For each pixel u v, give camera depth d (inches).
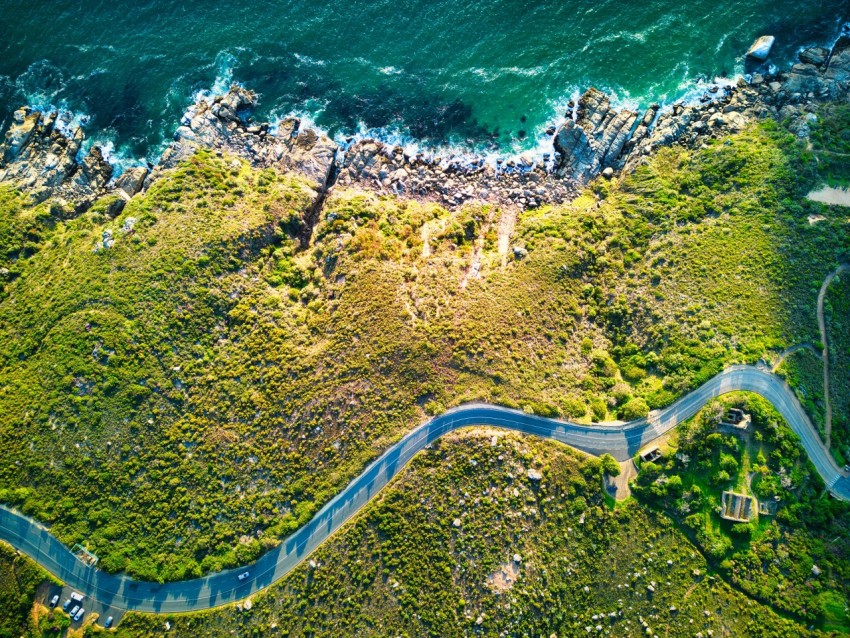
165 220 3481.8
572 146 3774.6
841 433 3009.4
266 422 3157.0
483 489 3031.5
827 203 3356.3
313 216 3730.3
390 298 3302.2
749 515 2933.1
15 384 3174.2
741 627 2856.8
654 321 3321.9
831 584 2834.6
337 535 2994.6
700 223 3486.7
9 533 2960.1
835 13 3826.3
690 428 3014.3
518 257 3499.0
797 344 3102.9
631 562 2982.3
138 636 2874.0
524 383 3191.4
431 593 2925.7
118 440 3070.9
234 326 3348.9
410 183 3774.6
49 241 3612.2
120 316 3255.4
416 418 3115.2
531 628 2886.3
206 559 2955.2
